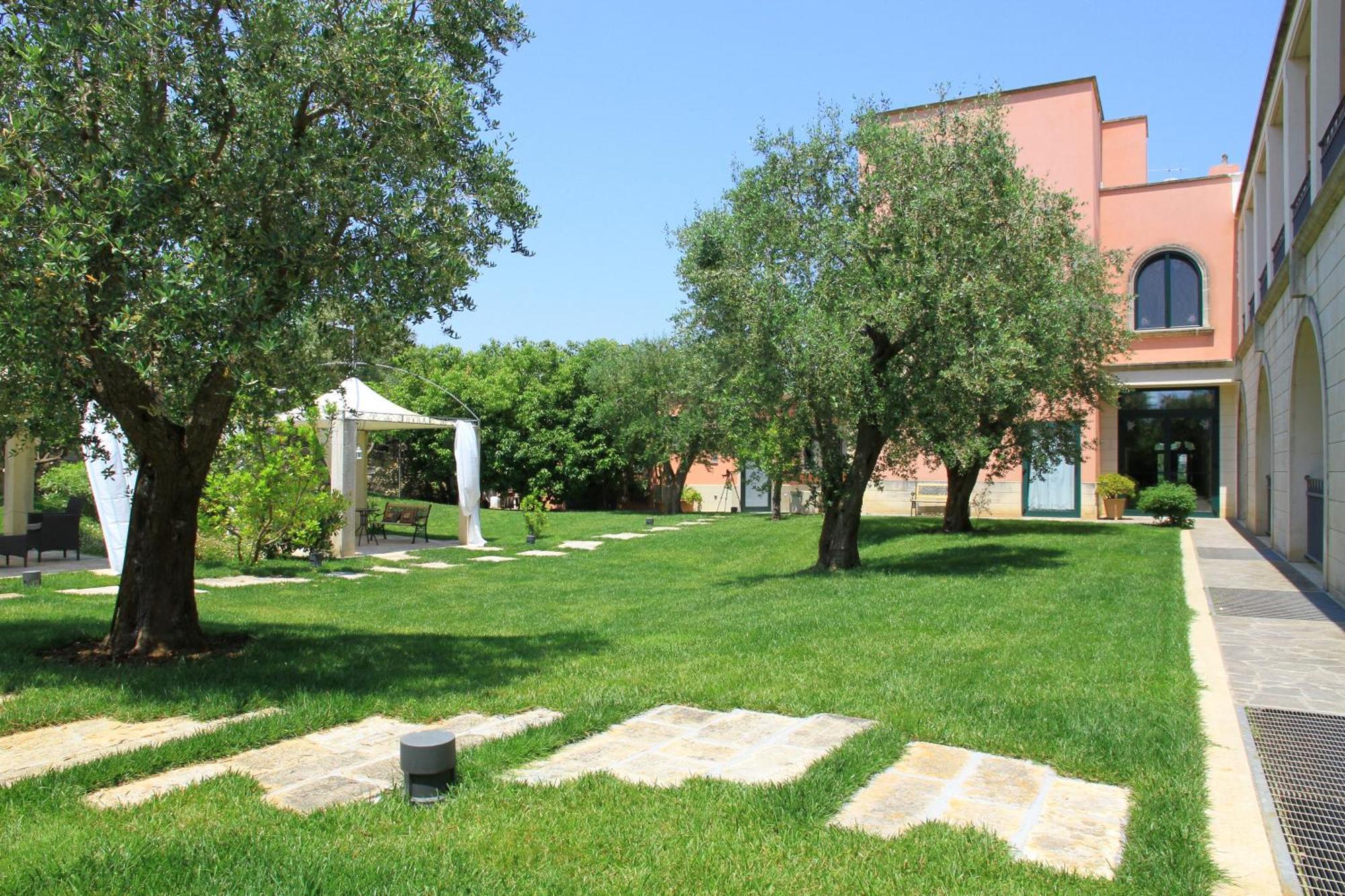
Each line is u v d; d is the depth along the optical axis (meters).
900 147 11.59
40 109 4.75
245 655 6.59
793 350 10.97
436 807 3.60
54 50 4.94
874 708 5.03
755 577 13.12
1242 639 7.39
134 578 6.62
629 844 3.23
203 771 4.11
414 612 9.91
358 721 4.98
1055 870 3.03
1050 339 13.09
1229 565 12.65
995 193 11.71
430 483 32.97
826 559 13.03
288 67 5.62
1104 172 26.02
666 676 5.96
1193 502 19.03
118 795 3.79
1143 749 4.26
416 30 6.46
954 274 11.03
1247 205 19.38
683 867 3.04
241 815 3.49
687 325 12.38
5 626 7.55
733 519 25.75
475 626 8.91
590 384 31.80
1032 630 7.46
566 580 13.34
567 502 33.25
